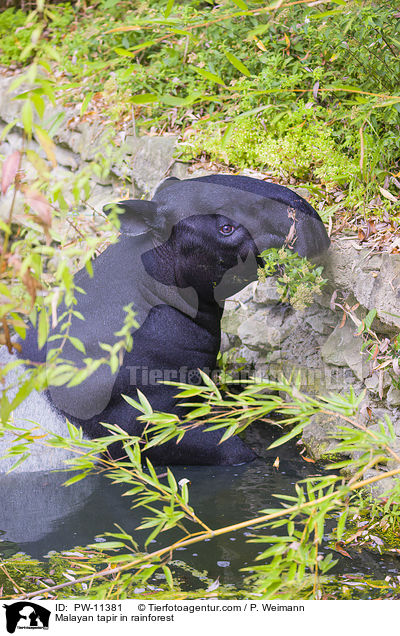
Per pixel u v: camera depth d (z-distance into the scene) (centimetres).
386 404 332
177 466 338
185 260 321
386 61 404
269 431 382
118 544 211
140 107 572
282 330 404
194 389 215
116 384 327
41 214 148
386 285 320
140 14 573
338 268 351
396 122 393
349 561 247
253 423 392
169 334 333
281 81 461
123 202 317
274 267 323
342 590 227
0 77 795
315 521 183
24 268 150
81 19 760
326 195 406
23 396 164
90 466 220
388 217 362
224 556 248
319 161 432
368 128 408
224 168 476
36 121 689
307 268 329
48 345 331
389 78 402
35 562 248
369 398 339
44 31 772
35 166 147
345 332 362
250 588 226
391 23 389
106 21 659
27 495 303
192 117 537
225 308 433
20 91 739
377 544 258
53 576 239
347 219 385
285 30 488
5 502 297
